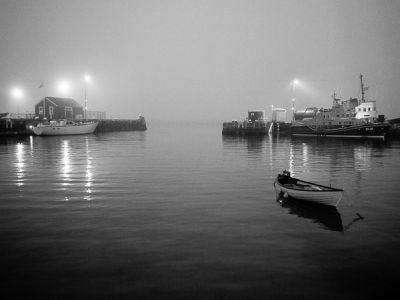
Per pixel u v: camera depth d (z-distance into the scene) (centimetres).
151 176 2700
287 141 6656
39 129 7950
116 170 3023
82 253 1188
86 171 2964
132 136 8988
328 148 5072
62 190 2184
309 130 7688
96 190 2178
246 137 8156
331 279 1014
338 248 1232
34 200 1922
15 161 3666
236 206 1784
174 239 1315
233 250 1212
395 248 1234
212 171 2956
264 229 1430
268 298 916
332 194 1722
